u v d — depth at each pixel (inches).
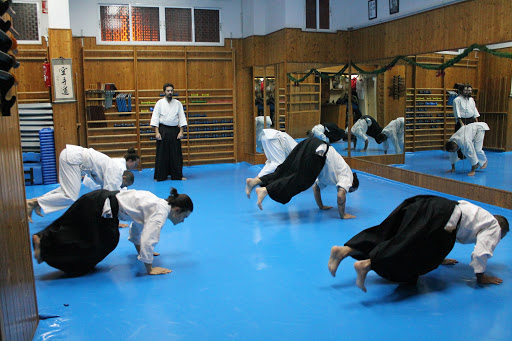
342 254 125.4
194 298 125.6
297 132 337.1
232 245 170.6
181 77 367.2
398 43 287.9
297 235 181.2
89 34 342.3
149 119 360.2
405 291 128.6
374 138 317.4
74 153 187.2
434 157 266.4
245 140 386.3
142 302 123.3
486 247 124.5
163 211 136.9
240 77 381.4
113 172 183.2
